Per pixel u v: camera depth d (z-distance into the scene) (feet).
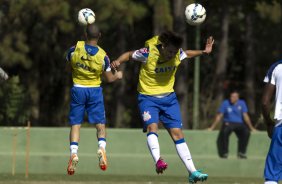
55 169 219.41
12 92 298.97
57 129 222.48
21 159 219.41
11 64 276.41
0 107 298.35
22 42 274.36
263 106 94.32
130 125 363.76
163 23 250.16
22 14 265.75
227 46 398.83
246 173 220.43
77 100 116.16
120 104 343.46
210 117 341.00
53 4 254.68
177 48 106.22
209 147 223.30
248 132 219.20
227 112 219.00
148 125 109.60
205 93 373.61
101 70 115.03
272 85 93.66
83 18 115.55
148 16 303.07
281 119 92.68
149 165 220.02
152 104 109.60
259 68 427.33
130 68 378.12
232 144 222.89
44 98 355.97
